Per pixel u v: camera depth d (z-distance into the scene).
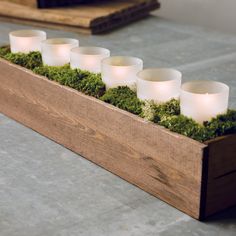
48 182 1.33
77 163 1.44
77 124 1.46
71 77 1.50
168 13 4.24
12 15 3.44
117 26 3.37
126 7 3.46
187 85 1.33
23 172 1.39
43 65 1.67
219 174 1.16
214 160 1.14
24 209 1.21
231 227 1.15
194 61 2.61
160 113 1.29
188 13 4.12
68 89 1.46
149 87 1.35
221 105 1.26
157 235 1.11
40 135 1.61
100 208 1.21
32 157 1.47
